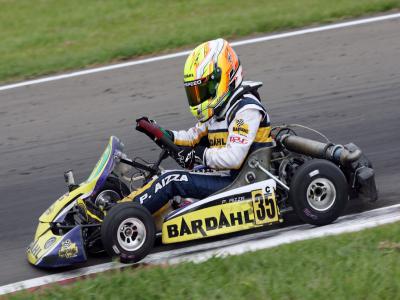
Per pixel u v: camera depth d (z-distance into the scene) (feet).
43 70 110.01
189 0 136.26
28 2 142.82
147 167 66.90
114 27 125.70
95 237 63.00
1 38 124.88
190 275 53.62
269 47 110.52
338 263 53.42
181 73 104.99
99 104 98.48
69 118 95.50
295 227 66.49
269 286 50.37
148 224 61.52
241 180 65.05
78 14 133.39
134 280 53.31
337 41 110.42
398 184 74.43
